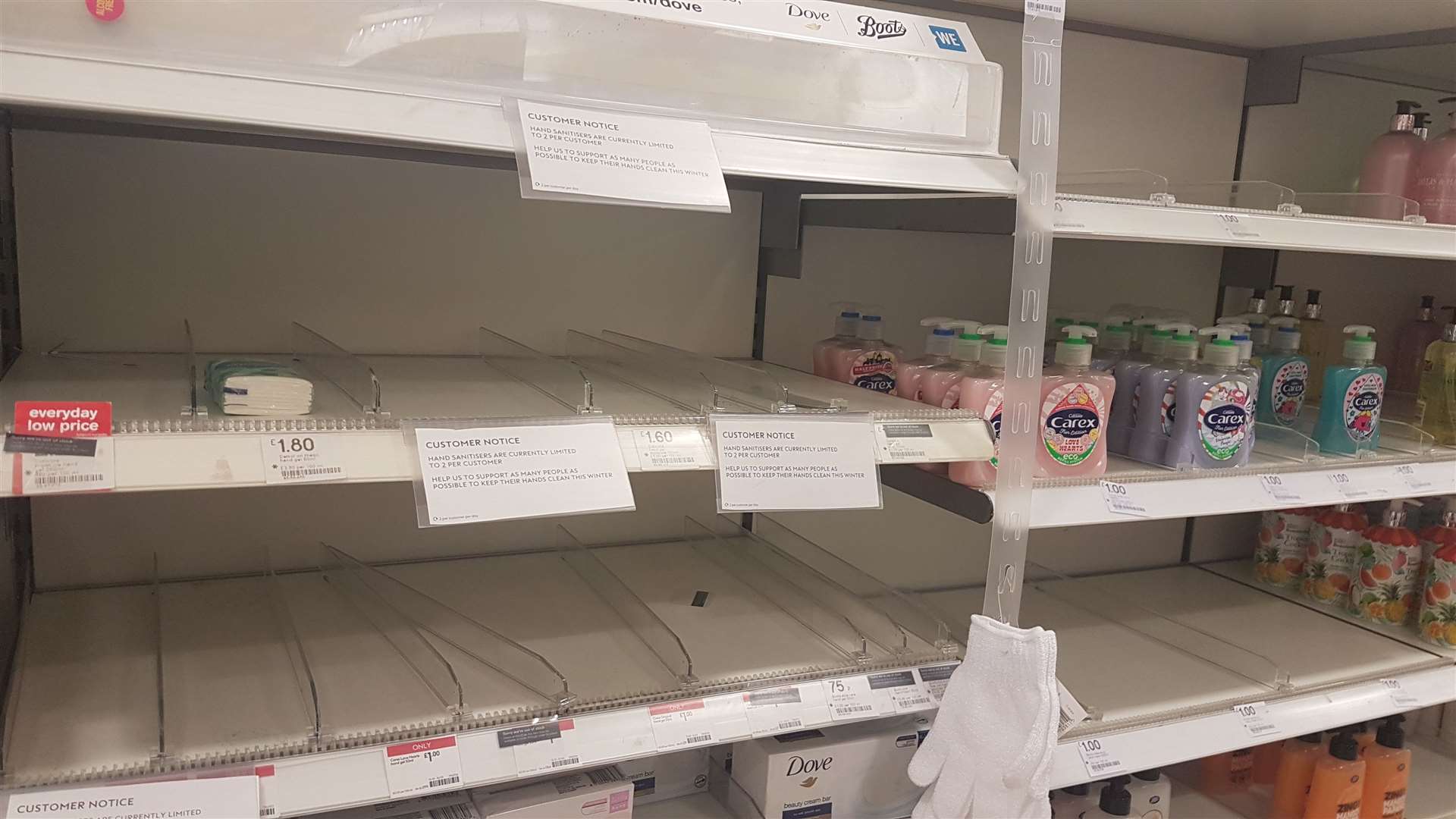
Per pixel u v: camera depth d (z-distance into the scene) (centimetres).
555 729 104
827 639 132
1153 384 152
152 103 74
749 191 168
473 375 129
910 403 130
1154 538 227
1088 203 123
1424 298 216
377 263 143
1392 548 191
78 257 126
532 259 153
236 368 93
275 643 117
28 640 114
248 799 89
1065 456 134
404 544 152
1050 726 114
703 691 114
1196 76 204
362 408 96
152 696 101
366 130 81
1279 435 172
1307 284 221
